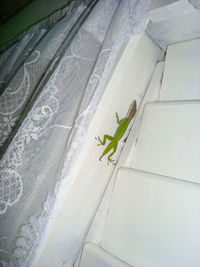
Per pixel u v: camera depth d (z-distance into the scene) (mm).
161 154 165
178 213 132
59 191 124
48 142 140
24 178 134
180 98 181
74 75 150
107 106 154
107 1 163
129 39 160
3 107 162
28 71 168
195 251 121
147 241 141
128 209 156
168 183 142
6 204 131
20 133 138
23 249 125
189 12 151
